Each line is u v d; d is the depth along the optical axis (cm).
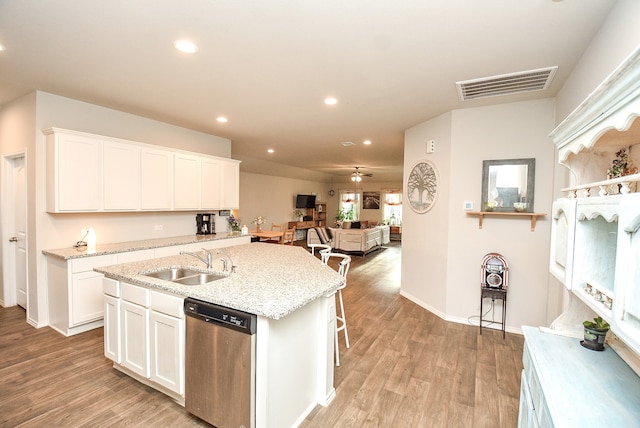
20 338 311
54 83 302
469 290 368
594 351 146
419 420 204
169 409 210
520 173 337
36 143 325
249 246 410
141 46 228
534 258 333
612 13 179
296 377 198
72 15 190
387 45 223
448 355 291
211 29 205
